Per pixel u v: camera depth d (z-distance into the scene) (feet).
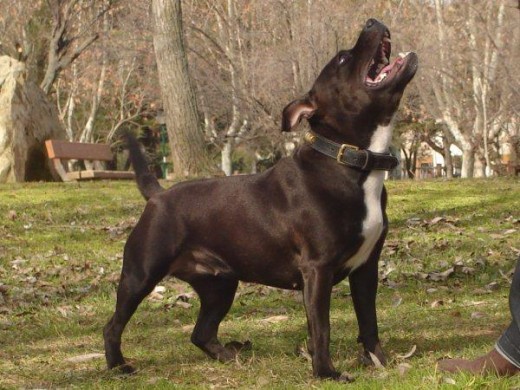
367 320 22.09
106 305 33.04
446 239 42.65
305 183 21.06
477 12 118.21
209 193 22.76
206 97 128.36
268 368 22.52
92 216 51.21
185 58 69.97
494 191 57.00
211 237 22.56
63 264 40.27
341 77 20.97
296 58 106.73
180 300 33.30
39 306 33.17
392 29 115.65
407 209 51.06
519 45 117.91
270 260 21.89
